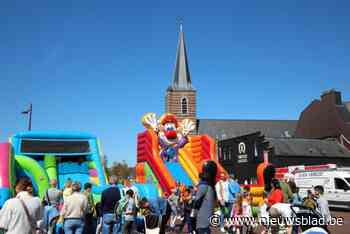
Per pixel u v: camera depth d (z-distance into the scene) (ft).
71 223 26.71
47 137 48.08
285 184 31.86
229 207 41.57
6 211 18.60
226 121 249.14
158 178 61.77
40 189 39.75
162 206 37.35
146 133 67.92
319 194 30.55
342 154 151.02
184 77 251.39
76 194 27.35
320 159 148.15
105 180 47.62
